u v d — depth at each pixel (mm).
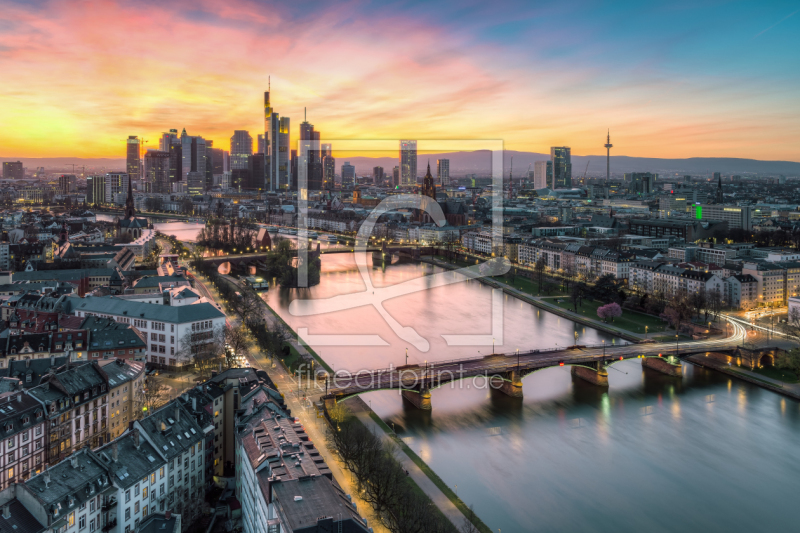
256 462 196625
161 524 191875
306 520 159375
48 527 170750
